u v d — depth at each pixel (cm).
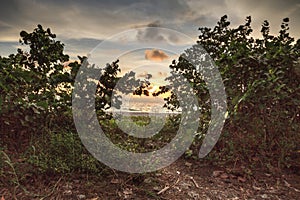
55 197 211
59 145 254
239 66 304
